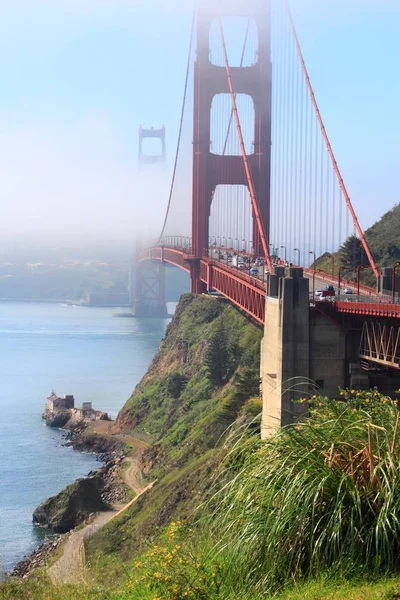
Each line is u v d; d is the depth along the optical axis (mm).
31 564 68125
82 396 158250
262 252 118062
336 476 17859
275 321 52750
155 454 97000
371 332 48781
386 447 18281
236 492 19031
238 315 120812
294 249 89188
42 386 172000
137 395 130250
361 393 21672
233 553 18016
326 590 16000
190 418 98500
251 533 18000
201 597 17938
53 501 83250
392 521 17188
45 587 27625
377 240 116438
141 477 93375
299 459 18109
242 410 66188
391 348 45531
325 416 20344
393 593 15305
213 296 135625
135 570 21953
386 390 49656
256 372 75312
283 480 18344
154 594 18641
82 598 26000
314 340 50312
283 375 49688
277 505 17969
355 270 84375
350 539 17031
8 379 182125
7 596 26703
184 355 129375
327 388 50281
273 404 51312
